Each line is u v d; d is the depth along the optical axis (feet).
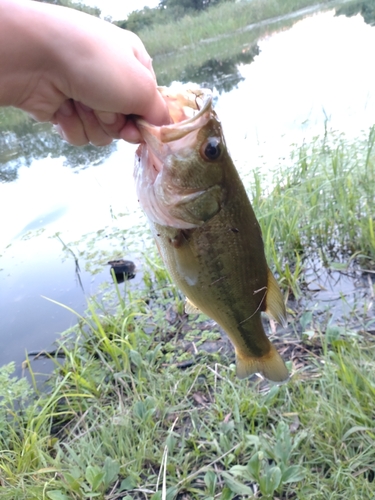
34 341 1.95
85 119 0.94
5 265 2.73
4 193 4.06
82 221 3.12
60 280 2.40
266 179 2.77
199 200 0.98
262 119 4.16
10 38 0.72
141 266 2.32
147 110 0.88
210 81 6.10
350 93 4.20
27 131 6.69
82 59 0.77
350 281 1.78
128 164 4.15
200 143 0.95
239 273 1.10
